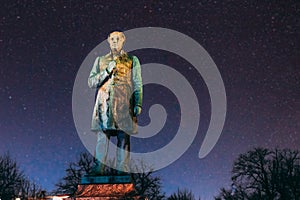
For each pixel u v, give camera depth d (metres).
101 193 16.14
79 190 16.39
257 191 59.41
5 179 49.03
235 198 59.44
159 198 49.00
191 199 52.78
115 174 16.83
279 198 58.62
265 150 60.38
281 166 59.50
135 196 15.92
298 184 58.56
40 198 40.59
